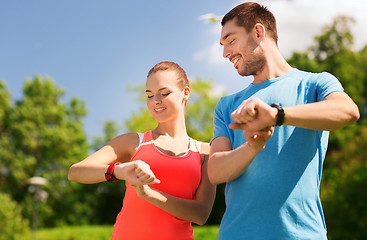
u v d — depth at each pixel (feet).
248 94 6.45
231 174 5.75
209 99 79.00
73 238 67.77
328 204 43.47
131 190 7.04
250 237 5.57
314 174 5.85
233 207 5.84
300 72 6.37
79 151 114.93
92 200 106.01
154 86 7.37
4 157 108.88
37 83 119.03
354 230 41.60
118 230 6.97
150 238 6.75
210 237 40.88
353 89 93.25
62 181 108.78
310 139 5.86
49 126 117.60
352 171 45.75
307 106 5.07
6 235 73.56
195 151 7.50
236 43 6.34
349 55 99.19
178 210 6.57
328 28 105.70
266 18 6.50
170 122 7.50
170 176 7.04
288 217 5.55
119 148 7.22
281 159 5.75
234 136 6.34
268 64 6.41
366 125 79.66
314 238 5.51
